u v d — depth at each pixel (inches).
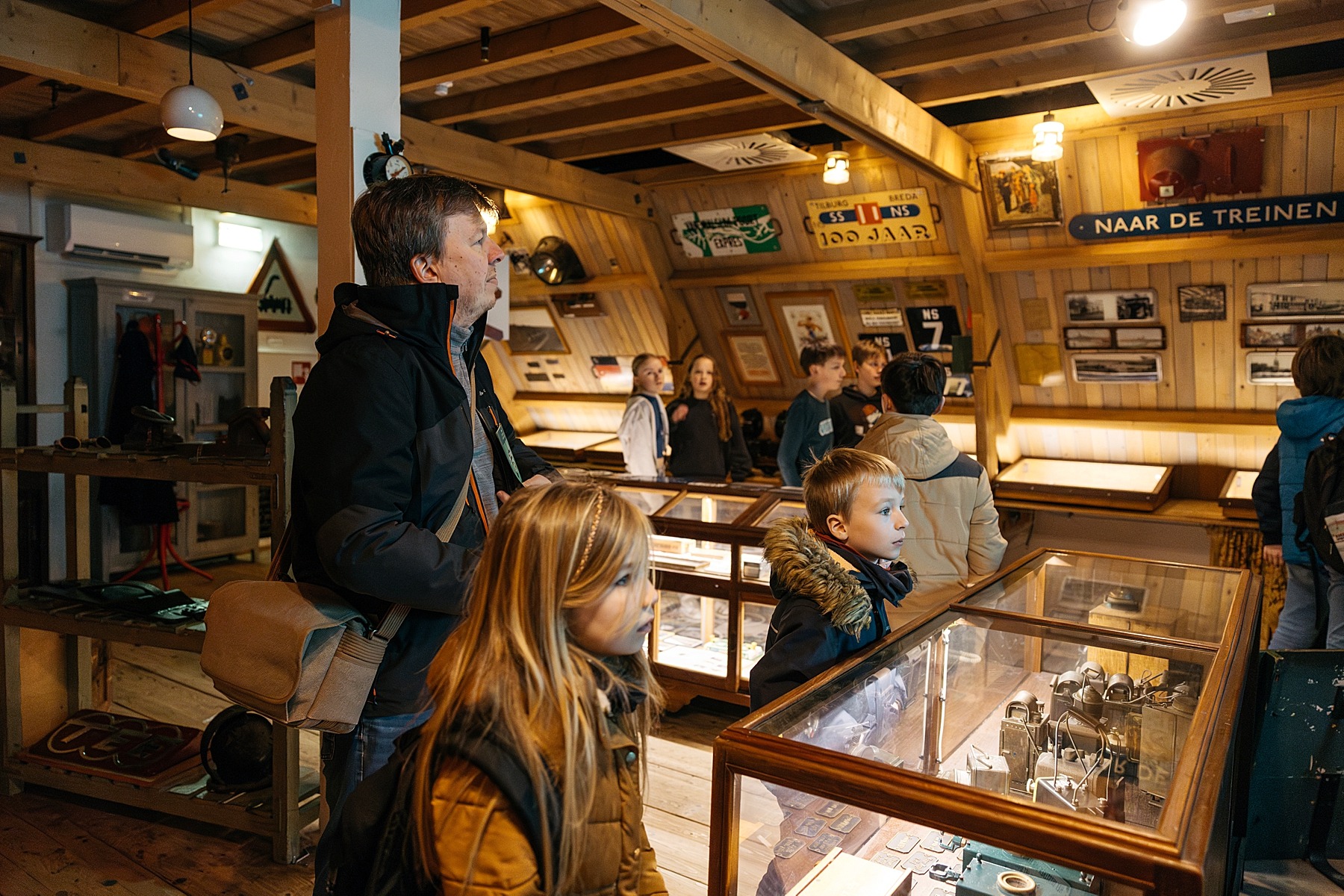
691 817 123.9
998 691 77.2
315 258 321.4
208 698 168.1
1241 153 181.9
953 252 230.2
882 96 166.1
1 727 128.5
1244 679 71.6
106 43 156.4
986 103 198.1
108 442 133.1
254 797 117.7
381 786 43.4
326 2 103.2
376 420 67.1
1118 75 158.1
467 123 219.0
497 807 38.1
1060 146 183.2
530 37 161.8
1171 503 226.2
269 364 313.3
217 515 277.0
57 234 249.0
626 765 44.1
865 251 242.5
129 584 130.9
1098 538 221.0
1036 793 60.5
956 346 229.0
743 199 248.7
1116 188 198.8
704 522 155.6
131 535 257.8
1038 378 238.5
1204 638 81.5
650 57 173.0
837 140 217.6
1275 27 143.4
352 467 66.5
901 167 218.8
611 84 178.4
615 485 179.6
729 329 280.1
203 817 115.9
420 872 40.8
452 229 72.8
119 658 190.2
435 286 70.9
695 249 268.5
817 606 71.1
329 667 70.4
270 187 270.4
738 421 229.6
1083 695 68.9
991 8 146.2
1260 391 213.3
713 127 205.2
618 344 307.9
